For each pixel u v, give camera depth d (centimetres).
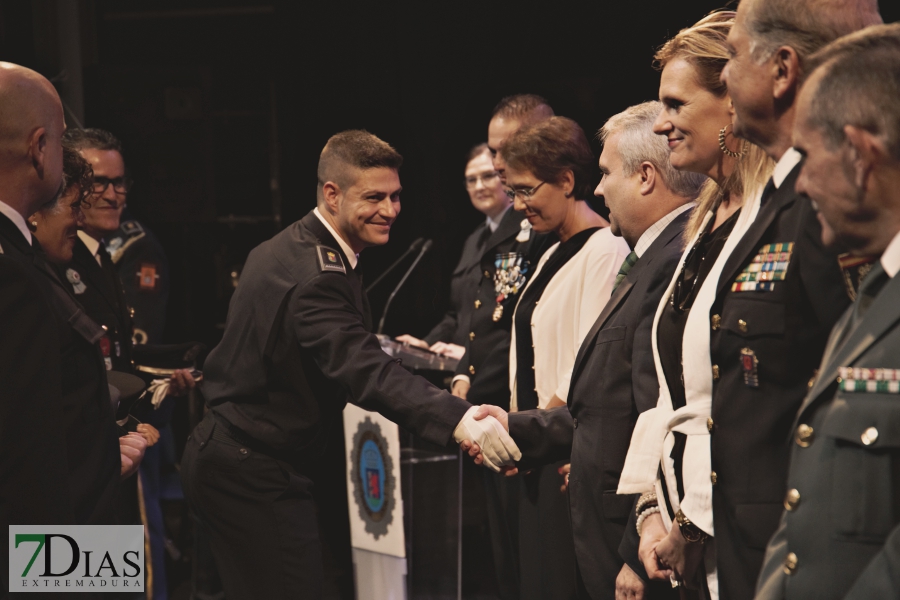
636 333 227
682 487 195
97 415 229
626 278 244
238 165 725
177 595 494
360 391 289
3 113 213
